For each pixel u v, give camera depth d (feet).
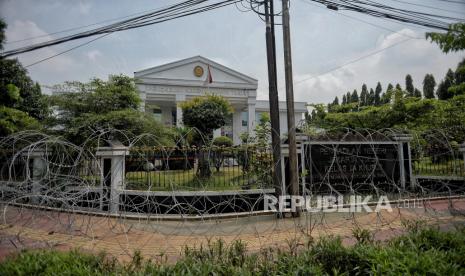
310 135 32.63
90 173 26.73
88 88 38.47
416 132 36.52
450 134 36.91
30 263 10.27
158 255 16.10
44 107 43.91
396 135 36.65
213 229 21.83
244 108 90.94
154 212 25.61
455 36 15.19
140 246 18.07
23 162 28.35
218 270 9.93
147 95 77.25
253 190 26.94
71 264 10.36
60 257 10.98
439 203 29.84
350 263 10.62
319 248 11.55
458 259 9.96
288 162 28.27
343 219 23.94
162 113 86.28
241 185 29.60
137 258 11.88
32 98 46.91
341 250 11.05
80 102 36.52
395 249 10.77
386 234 19.44
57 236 20.22
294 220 22.24
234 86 82.33
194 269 9.78
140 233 20.88
